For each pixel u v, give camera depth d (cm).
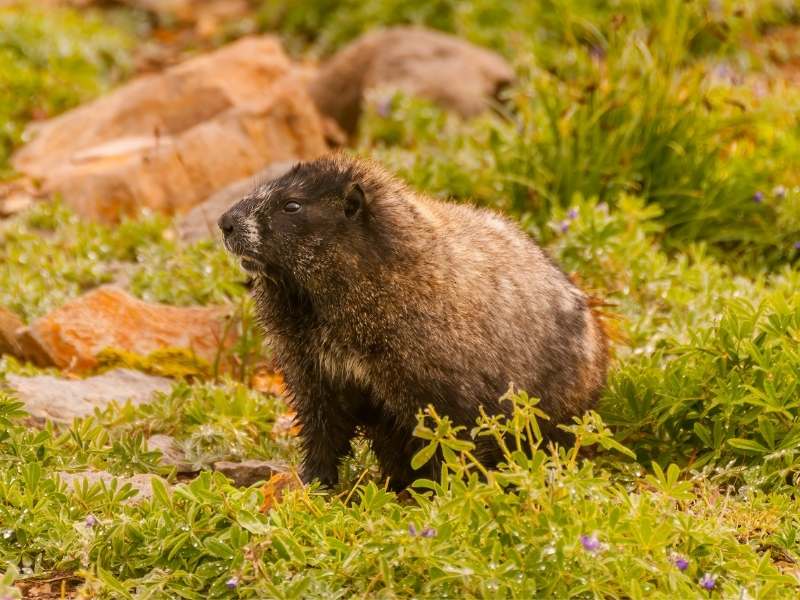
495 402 952
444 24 2681
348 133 2298
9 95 2295
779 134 1734
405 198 980
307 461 1027
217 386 1252
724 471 993
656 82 1619
